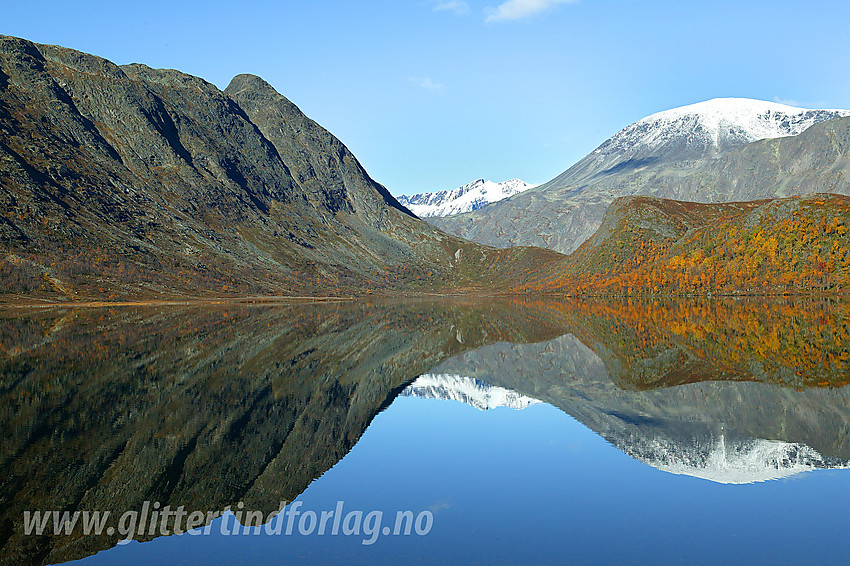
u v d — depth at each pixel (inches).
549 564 657.0
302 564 676.1
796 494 847.7
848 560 654.5
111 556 706.2
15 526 788.6
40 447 1107.3
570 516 787.4
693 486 891.4
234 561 687.1
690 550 684.7
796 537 713.0
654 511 798.5
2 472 978.1
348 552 703.7
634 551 685.3
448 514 805.2
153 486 928.3
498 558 676.1
